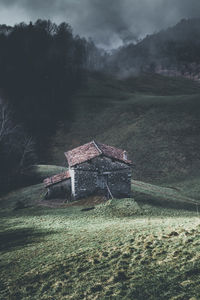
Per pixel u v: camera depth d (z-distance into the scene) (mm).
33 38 141250
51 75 135375
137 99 127750
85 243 20922
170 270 12992
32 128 103562
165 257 14453
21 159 76438
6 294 15234
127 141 90750
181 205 43781
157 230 20234
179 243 15578
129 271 14117
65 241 22828
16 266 19000
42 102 120875
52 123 110438
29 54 135625
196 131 89688
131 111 111500
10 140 81750
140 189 51281
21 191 54656
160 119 100438
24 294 14828
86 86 145125
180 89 193750
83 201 42094
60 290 14281
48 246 22297
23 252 21859
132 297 11898
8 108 101125
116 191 45062
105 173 44594
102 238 21375
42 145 96562
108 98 132125
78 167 43750
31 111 111500
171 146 83375
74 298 13148
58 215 36438
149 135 91750
